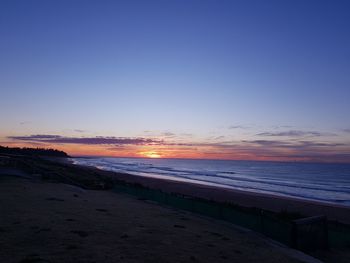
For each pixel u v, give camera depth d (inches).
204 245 501.0
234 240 562.3
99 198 975.6
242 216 699.4
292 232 579.5
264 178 4202.8
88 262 372.8
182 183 2647.6
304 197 2219.5
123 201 954.1
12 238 446.0
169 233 555.5
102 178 2003.0
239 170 6501.0
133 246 454.0
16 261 359.9
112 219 635.5
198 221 711.1
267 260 467.8
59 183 1328.7
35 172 1752.0
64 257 382.9
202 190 2138.3
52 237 462.0
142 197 1085.8
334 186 3211.1
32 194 906.1
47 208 697.6
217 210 768.9
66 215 633.0
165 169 6151.6
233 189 2475.4
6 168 1893.5
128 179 2746.1
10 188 1005.8
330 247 633.6
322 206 1617.9
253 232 645.9
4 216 582.9
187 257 428.8
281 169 7268.7
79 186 1363.2
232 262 436.1
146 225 604.1
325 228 624.4
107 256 399.9
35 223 539.8
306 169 7372.1
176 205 911.7
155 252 436.5
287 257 498.0
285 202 1686.8
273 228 626.2
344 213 1443.2
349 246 656.4
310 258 515.8
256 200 1718.8
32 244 425.4
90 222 585.3
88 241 457.1
